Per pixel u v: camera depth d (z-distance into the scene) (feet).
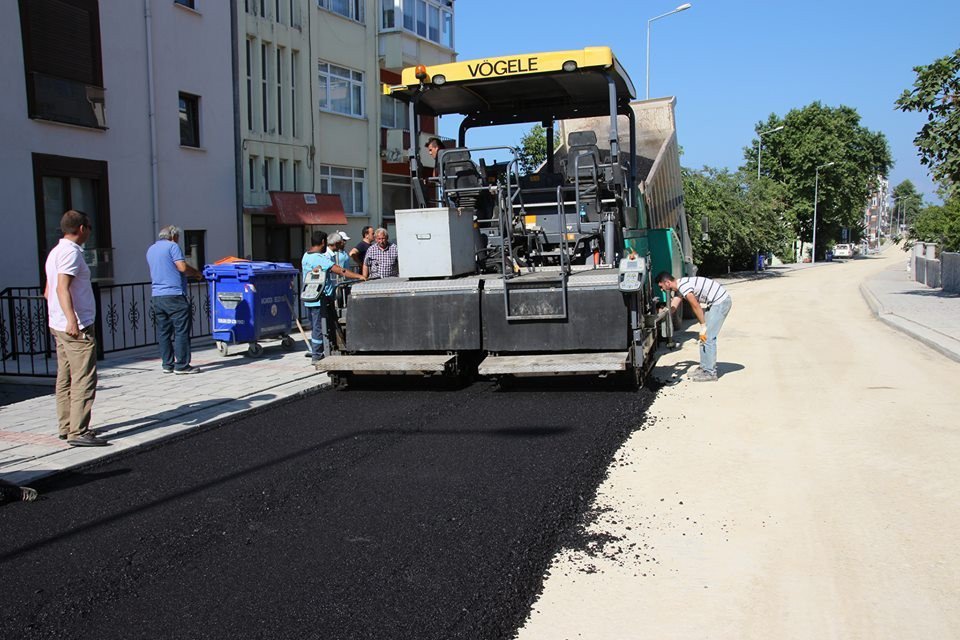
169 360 33.83
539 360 26.48
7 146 41.88
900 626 11.85
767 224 142.31
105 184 48.19
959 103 57.72
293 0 68.08
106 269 48.34
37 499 18.11
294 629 11.89
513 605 12.53
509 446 21.42
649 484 18.40
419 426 23.86
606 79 30.68
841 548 14.69
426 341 28.17
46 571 14.20
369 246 44.27
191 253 56.59
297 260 69.97
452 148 32.86
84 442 21.85
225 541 15.37
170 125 53.62
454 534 15.39
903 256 338.54
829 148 217.36
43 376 33.22
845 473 19.10
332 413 26.05
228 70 59.36
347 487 18.34
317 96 71.31
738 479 18.72
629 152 39.75
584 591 13.12
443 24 91.50
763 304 75.36
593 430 22.93
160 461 21.02
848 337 46.75
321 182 73.20
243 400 27.78
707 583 13.35
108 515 16.98
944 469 19.31
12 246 42.24
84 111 46.50
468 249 29.76
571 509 16.69
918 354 39.11
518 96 34.42
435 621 12.03
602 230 30.91
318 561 14.30
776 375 32.60
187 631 11.93
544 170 37.19
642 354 27.17
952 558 14.17
